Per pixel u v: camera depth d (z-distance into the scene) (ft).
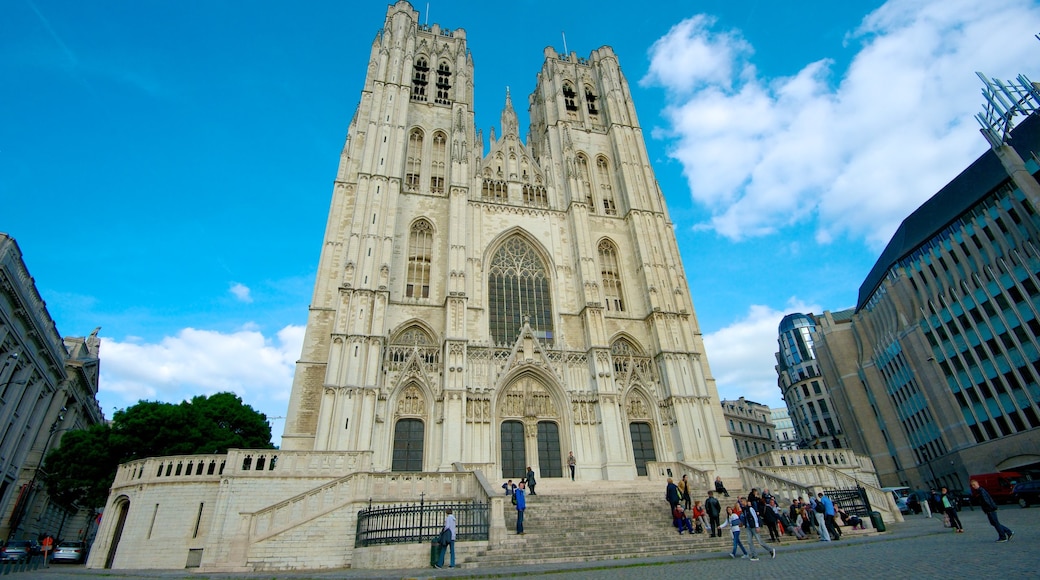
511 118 223.92
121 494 110.32
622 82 252.62
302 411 147.64
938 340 212.84
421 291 175.52
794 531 93.50
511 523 95.96
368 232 167.32
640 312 192.03
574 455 152.25
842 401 282.56
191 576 73.67
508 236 192.03
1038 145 175.22
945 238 209.56
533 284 186.80
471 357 158.10
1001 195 186.50
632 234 205.98
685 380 172.86
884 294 242.17
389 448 142.51
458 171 189.06
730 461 167.43
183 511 102.37
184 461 107.96
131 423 155.02
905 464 241.76
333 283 170.09
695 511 96.27
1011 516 113.29
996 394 189.98
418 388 153.48
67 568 113.29
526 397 159.12
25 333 179.93
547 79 241.96
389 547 79.82
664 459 163.12
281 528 86.84
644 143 231.30
